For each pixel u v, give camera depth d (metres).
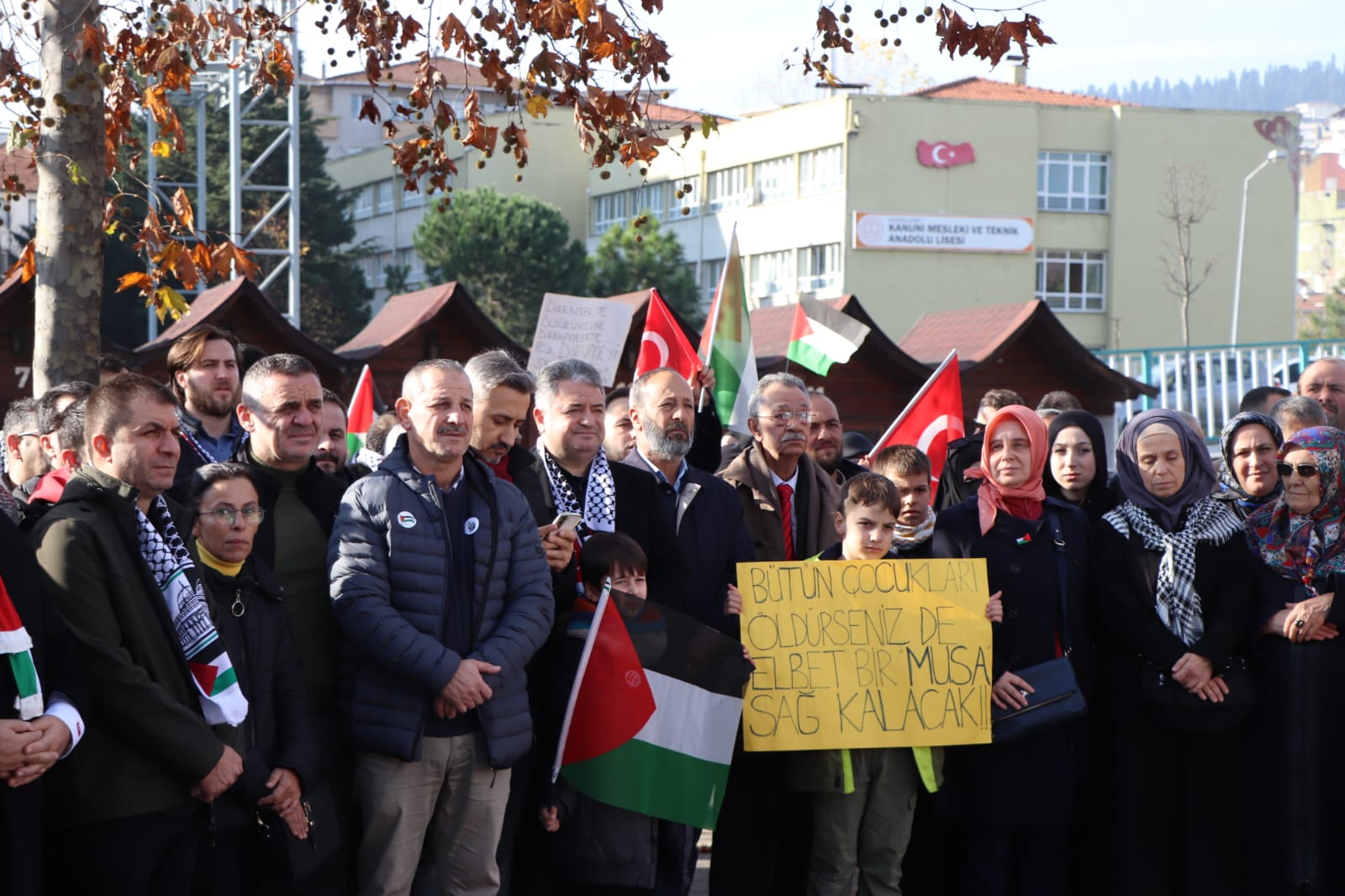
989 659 5.59
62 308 7.21
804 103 52.09
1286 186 54.84
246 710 4.37
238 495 4.57
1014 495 5.73
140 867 4.19
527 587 4.95
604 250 47.94
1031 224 52.22
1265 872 5.71
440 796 4.85
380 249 66.75
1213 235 54.34
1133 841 5.69
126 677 4.12
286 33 8.90
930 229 51.03
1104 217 53.38
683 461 5.92
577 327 10.49
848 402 17.67
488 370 5.43
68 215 7.20
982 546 5.76
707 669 5.31
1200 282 51.66
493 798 4.86
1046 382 18.89
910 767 5.64
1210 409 20.11
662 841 5.46
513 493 5.06
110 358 7.78
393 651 4.60
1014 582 5.70
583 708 5.16
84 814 4.16
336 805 4.94
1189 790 5.71
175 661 4.30
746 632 5.55
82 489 4.26
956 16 7.11
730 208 55.72
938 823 5.98
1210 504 5.77
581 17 6.92
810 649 5.56
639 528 5.57
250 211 43.78
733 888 5.79
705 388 7.02
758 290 54.72
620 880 5.17
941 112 51.06
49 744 3.85
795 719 5.50
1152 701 5.61
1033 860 5.74
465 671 4.62
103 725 4.18
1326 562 5.68
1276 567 5.73
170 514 4.43
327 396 7.02
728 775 5.57
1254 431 5.97
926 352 19.45
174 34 7.73
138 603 4.23
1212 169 54.19
